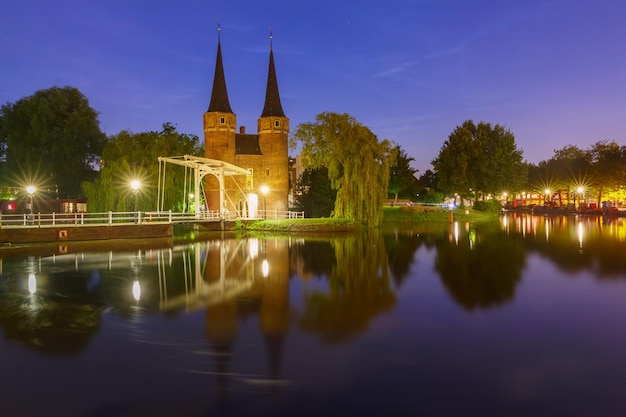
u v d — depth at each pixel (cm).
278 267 2220
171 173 4656
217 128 5612
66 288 1703
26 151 4997
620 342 1084
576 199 9525
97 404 782
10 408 769
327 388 838
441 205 7825
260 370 915
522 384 852
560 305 1444
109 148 4722
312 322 1248
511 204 11756
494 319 1286
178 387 840
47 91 5416
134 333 1151
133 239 3584
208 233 4328
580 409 760
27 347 1051
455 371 912
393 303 1477
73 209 5175
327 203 5800
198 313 1346
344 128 4309
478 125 7906
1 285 1755
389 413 749
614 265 2231
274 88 6069
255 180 5884
